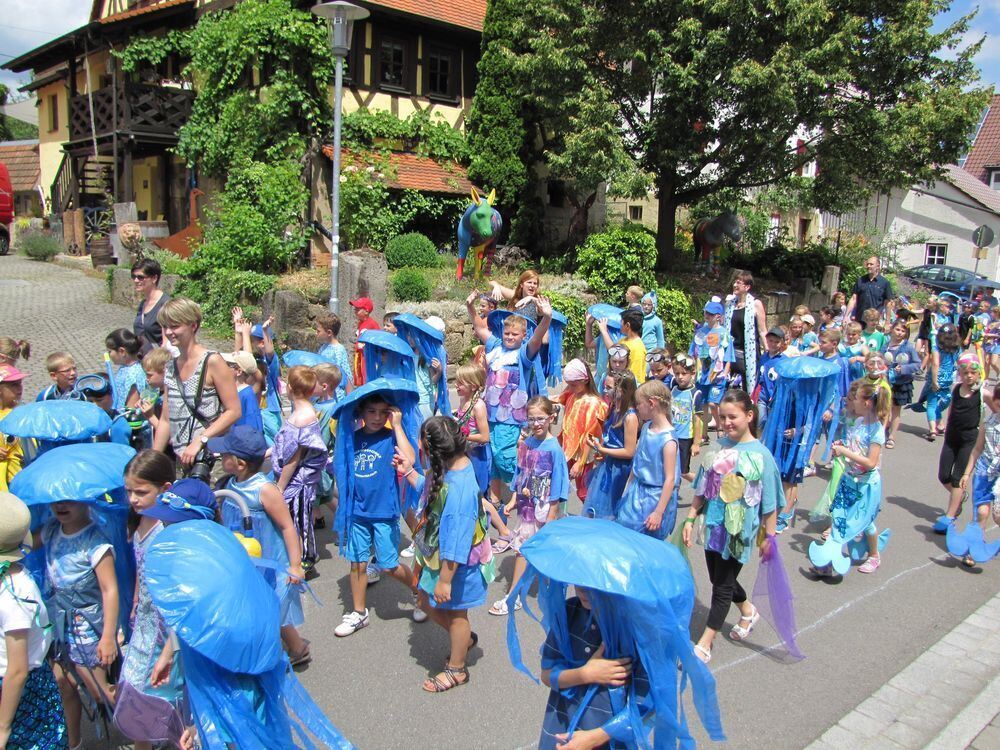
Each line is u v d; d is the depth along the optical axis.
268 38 15.52
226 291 13.58
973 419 7.15
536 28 16.48
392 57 17.80
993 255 34.22
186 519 3.49
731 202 20.30
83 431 4.52
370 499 4.84
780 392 7.21
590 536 2.54
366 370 6.39
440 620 4.54
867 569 6.39
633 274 15.28
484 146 17.98
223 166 17.53
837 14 15.23
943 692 4.58
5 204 24.44
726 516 4.70
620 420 5.55
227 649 2.62
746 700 4.46
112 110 19.05
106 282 16.92
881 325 13.70
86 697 3.77
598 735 2.57
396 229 16.31
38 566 3.63
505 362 6.59
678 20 15.19
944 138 16.81
